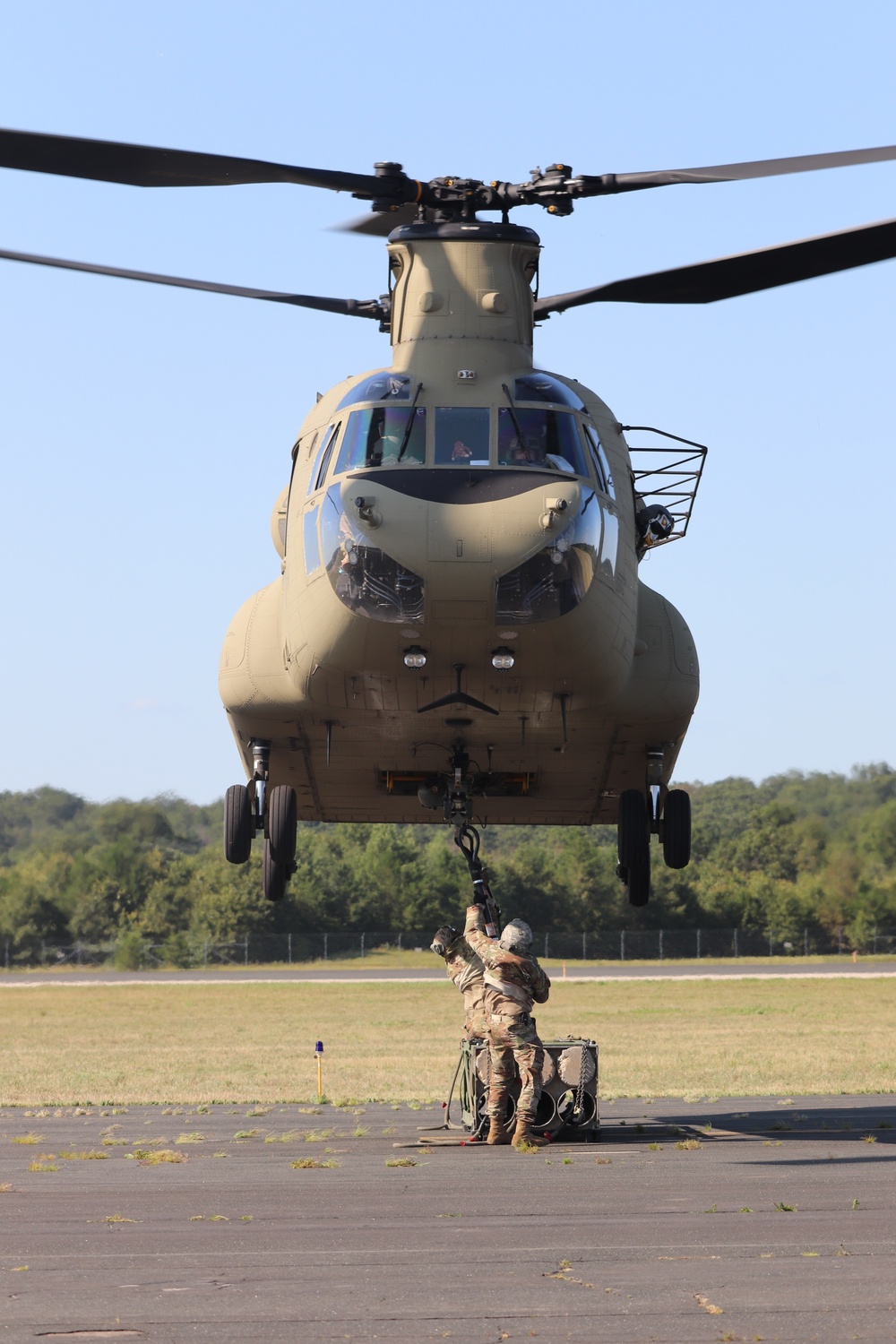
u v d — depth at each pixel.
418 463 29.67
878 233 26.44
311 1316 14.54
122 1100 46.53
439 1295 15.43
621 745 36.59
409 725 33.56
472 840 35.66
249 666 35.22
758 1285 15.74
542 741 35.00
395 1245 18.16
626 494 33.56
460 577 28.45
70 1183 24.59
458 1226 19.56
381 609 28.78
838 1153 27.98
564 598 28.97
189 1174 25.78
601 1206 21.19
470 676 30.58
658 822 39.34
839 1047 71.31
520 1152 28.77
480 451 29.89
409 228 32.19
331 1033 89.44
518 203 32.16
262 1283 16.03
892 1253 17.42
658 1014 101.75
